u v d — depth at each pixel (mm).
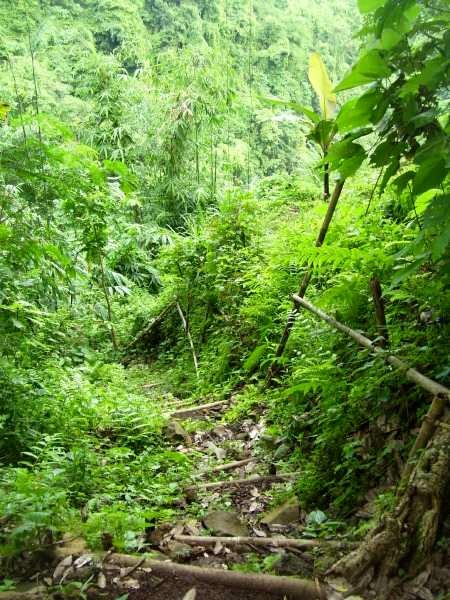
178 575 2318
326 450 3199
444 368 2705
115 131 10633
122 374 6242
